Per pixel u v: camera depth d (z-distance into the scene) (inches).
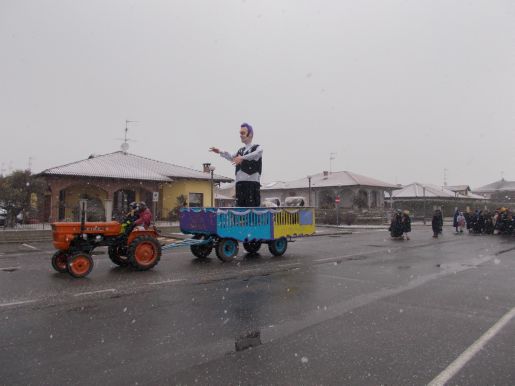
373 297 285.3
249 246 548.1
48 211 1006.4
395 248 625.6
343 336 201.5
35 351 179.9
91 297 281.6
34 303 264.1
